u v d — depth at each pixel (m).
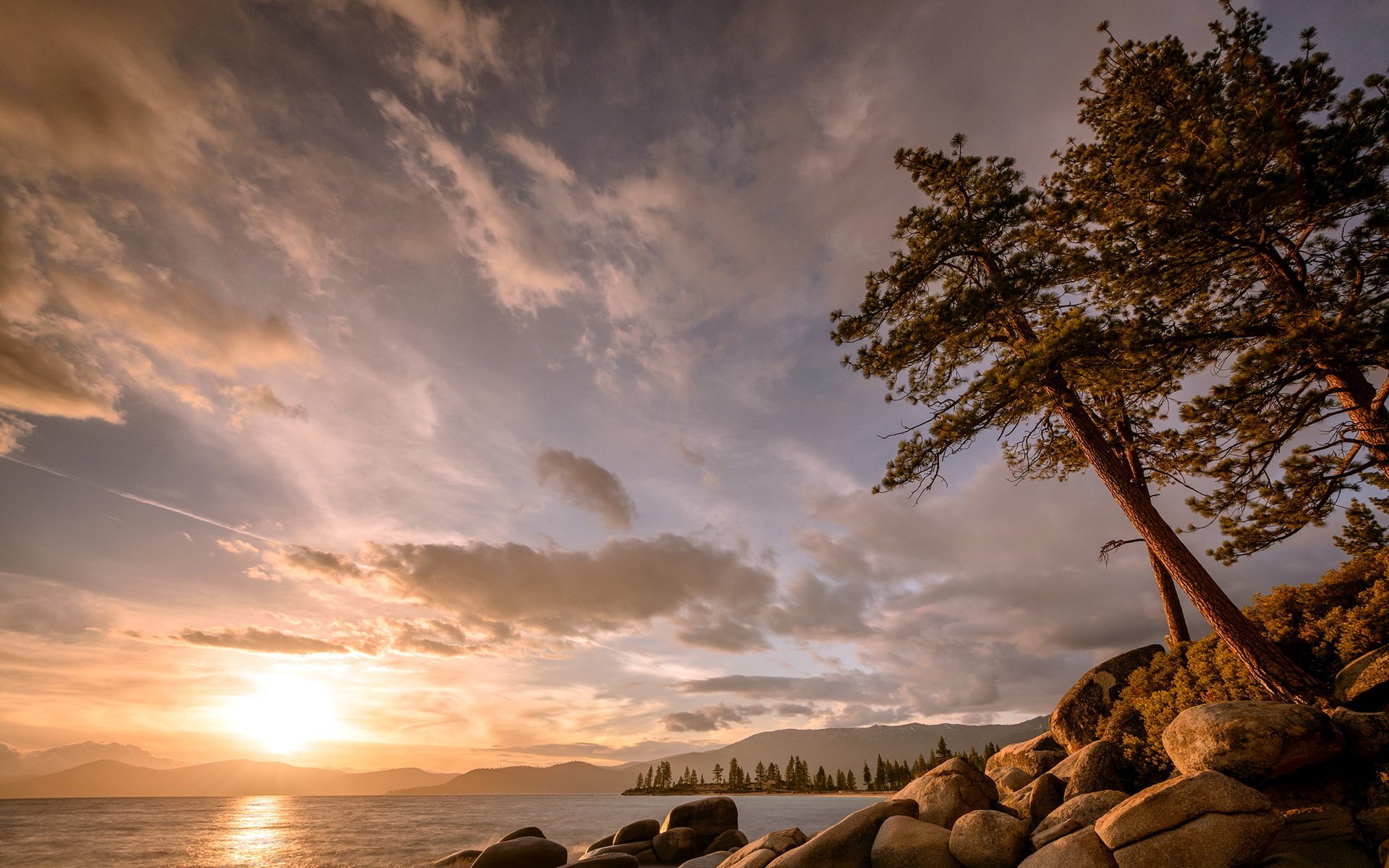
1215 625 13.91
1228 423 14.59
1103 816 10.95
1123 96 19.30
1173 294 16.34
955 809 14.09
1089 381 16.58
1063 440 22.69
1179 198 13.84
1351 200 13.45
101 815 99.44
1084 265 15.66
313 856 40.06
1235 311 14.74
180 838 55.03
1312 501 15.37
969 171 21.20
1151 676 18.66
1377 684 12.03
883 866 12.63
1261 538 16.33
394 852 42.41
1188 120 16.03
